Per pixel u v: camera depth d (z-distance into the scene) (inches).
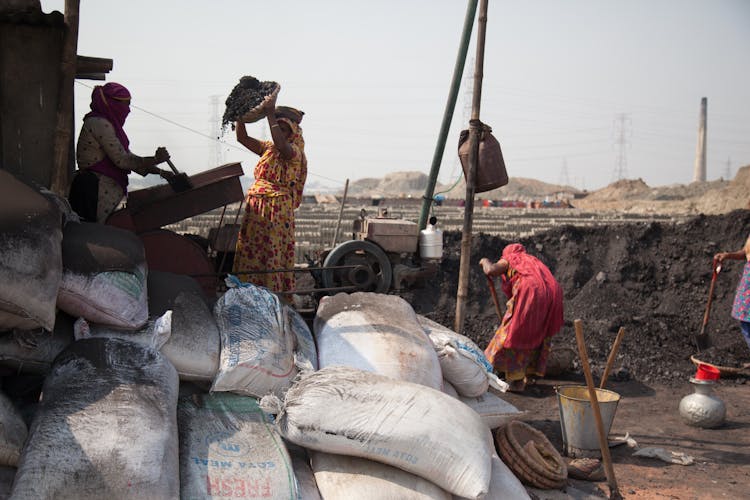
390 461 132.7
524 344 256.8
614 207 2471.7
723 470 202.5
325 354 163.8
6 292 116.3
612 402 199.9
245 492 122.0
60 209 139.0
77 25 171.5
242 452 129.9
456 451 131.8
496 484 149.8
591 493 180.1
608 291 399.5
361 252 222.2
